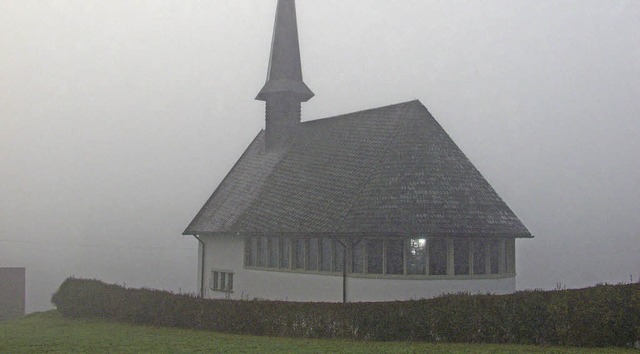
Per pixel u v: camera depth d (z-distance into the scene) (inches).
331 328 860.0
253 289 1349.7
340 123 1434.5
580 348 706.2
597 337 714.2
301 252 1222.3
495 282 1090.7
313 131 1514.5
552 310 741.3
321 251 1171.9
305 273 1196.5
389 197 1083.9
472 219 1079.0
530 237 1127.0
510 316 766.5
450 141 1193.4
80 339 904.3
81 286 1370.6
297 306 898.1
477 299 790.5
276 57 1633.9
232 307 962.1
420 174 1114.1
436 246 1057.5
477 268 1084.5
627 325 702.5
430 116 1219.2
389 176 1119.0
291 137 1592.0
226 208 1550.2
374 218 1061.1
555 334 738.8
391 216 1054.4
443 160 1149.7
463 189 1119.6
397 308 826.2
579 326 722.8
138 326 1109.7
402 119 1229.7
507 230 1098.7
